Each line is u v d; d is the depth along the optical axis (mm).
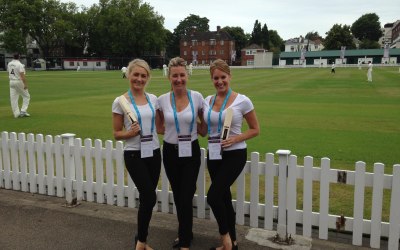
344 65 83688
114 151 5156
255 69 79250
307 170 4184
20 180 5914
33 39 92938
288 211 4309
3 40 81688
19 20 81938
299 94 21969
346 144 8961
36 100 19453
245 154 3947
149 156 3928
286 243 4207
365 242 4188
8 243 4270
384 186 3920
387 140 9336
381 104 16719
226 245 3826
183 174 3967
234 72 60969
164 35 97750
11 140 5844
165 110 3971
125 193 5230
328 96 20609
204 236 4398
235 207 4676
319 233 4270
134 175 3898
